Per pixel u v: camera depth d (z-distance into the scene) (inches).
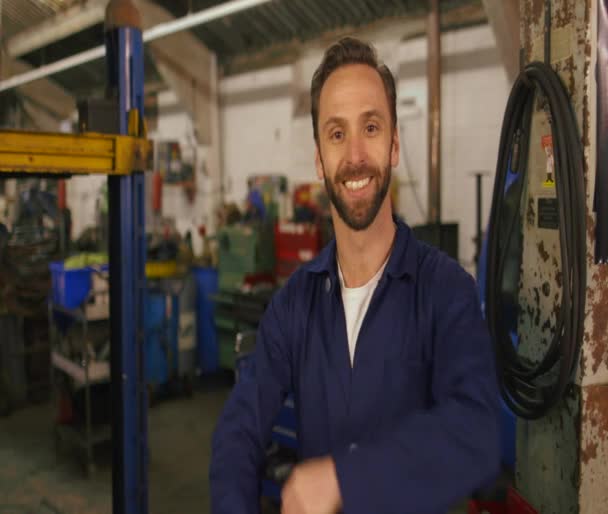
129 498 92.7
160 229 249.1
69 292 124.8
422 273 34.3
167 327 162.1
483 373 28.6
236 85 237.5
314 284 37.8
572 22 42.9
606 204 41.9
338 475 24.0
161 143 256.2
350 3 184.7
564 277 42.1
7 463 129.3
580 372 42.9
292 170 218.4
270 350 38.1
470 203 165.6
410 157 177.9
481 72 159.0
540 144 48.5
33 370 170.4
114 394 92.6
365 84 32.0
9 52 218.4
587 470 43.6
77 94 311.1
